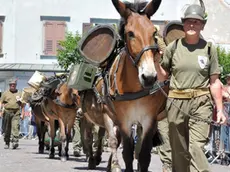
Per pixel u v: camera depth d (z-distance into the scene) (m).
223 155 17.83
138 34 8.72
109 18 51.56
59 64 41.38
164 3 51.03
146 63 8.51
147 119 9.66
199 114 8.38
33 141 32.28
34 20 51.28
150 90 9.37
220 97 8.35
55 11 51.34
